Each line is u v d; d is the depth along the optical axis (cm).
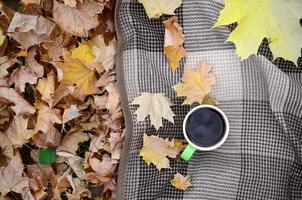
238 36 107
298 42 106
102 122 127
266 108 113
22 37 122
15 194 126
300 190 114
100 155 128
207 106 110
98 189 128
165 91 117
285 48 107
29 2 122
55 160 128
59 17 123
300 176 113
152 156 115
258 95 114
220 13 109
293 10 105
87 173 127
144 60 116
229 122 115
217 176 114
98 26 125
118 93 125
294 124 113
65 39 125
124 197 115
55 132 126
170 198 115
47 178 127
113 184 128
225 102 115
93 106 127
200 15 116
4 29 122
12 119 125
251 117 114
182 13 117
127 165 116
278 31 106
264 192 113
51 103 124
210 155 115
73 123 127
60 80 124
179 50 116
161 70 117
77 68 124
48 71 126
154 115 116
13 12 123
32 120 125
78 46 126
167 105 116
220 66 115
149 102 116
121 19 117
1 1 123
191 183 115
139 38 116
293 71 114
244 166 113
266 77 113
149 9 116
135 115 116
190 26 116
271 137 113
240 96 114
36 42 124
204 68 115
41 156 127
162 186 116
